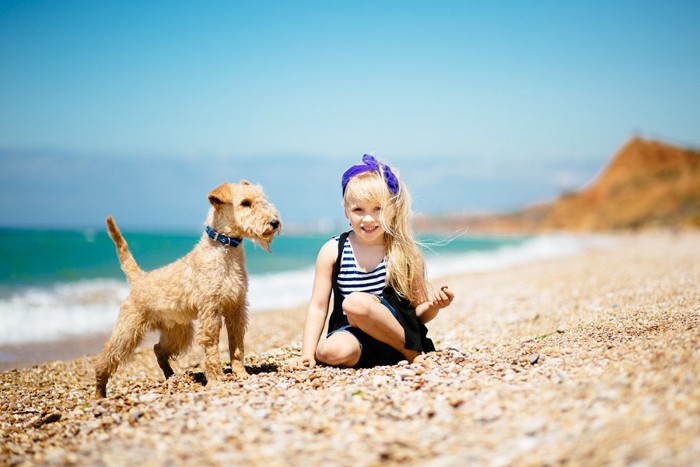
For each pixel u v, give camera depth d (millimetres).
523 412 3346
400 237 5332
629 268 16297
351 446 3188
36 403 5633
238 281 5262
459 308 10672
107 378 5543
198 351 7992
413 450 3047
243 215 5195
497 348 6246
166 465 3084
